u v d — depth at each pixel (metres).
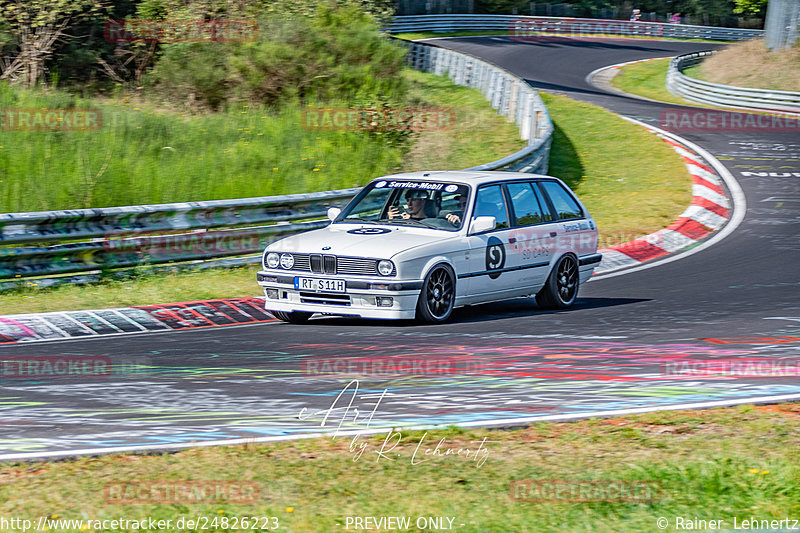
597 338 24.38
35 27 71.25
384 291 26.06
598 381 19.16
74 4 69.81
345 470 13.26
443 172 31.02
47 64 72.06
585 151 64.38
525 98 64.75
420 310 26.61
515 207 29.97
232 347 23.47
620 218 47.09
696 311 28.83
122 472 13.19
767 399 17.28
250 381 19.38
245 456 13.93
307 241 27.77
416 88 83.06
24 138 49.31
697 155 65.31
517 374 19.89
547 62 136.38
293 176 48.91
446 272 27.25
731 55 120.06
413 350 22.80
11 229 30.64
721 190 55.22
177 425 15.87
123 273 33.06
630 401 17.36
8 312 27.64
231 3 73.69
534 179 31.25
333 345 23.62
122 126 54.00
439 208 28.88
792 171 61.25
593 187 55.19
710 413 16.30
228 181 45.97
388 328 26.34
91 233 32.38
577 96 96.69
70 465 13.55
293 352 22.67
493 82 76.38
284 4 78.25
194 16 72.25
